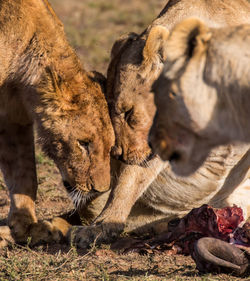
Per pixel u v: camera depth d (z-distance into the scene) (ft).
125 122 32.63
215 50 21.89
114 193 32.58
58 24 32.89
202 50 22.06
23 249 31.40
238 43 21.79
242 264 25.55
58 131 31.40
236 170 32.76
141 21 89.51
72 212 36.04
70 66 31.17
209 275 25.68
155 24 34.12
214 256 25.16
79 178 32.09
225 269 25.85
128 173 32.65
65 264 27.86
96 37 79.82
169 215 34.58
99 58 70.49
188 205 33.94
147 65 32.09
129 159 32.63
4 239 32.07
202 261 25.84
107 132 31.78
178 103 22.40
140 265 28.04
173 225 30.19
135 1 105.29
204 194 33.22
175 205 33.96
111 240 31.53
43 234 32.27
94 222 32.09
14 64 31.30
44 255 29.78
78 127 31.22
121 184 32.58
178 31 22.35
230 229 28.35
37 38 30.89
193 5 33.76
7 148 34.50
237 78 21.59
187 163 23.38
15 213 33.12
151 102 32.37
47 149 32.68
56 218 34.60
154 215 34.50
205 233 28.60
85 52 73.82
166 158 23.65
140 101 32.32
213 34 22.21
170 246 29.66
